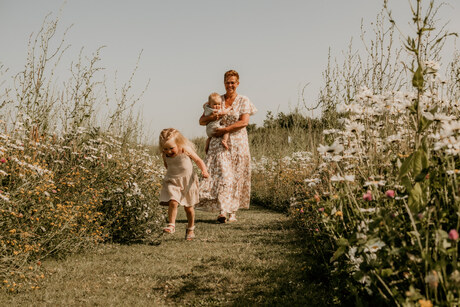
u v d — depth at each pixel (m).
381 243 1.70
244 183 6.42
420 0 1.98
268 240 4.39
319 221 3.18
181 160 4.41
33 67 4.26
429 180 1.96
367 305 1.96
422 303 1.43
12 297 2.54
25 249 2.95
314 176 3.27
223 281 2.96
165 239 4.56
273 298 2.60
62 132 4.61
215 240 4.48
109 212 4.34
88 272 3.15
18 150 3.80
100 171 4.39
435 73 2.40
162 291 2.80
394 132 2.99
